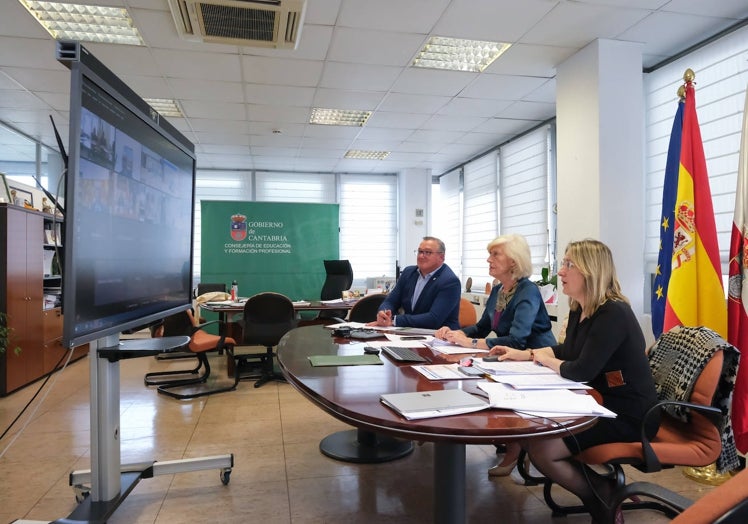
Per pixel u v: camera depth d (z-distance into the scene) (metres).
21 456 2.54
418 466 2.43
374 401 1.24
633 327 1.64
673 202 2.83
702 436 1.63
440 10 3.23
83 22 3.47
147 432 2.92
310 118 5.54
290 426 3.03
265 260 6.39
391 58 3.97
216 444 2.72
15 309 3.83
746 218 2.41
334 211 6.63
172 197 2.38
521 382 1.42
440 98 4.91
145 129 2.04
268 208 6.41
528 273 2.40
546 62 4.08
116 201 1.76
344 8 3.19
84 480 1.99
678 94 2.87
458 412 1.14
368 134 6.17
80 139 1.47
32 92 4.66
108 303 1.69
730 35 3.45
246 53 3.86
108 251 1.69
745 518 0.45
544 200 5.66
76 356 4.98
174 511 1.97
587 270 1.73
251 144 6.62
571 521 1.91
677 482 2.25
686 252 2.65
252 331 4.13
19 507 2.00
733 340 2.40
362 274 8.46
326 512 1.97
